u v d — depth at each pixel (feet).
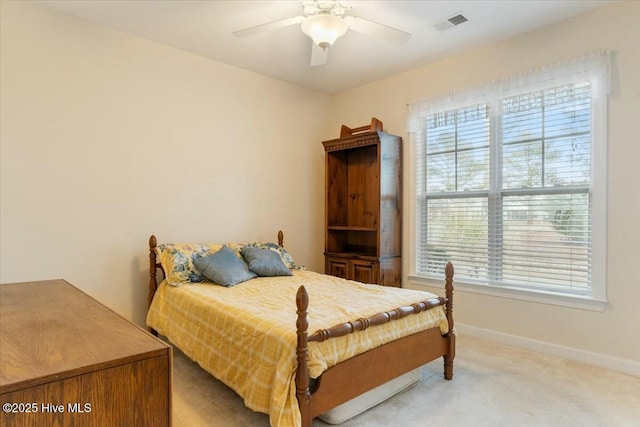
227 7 9.20
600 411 7.18
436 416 7.06
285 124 14.44
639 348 8.74
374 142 12.85
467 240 11.93
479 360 9.70
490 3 8.93
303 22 7.95
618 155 9.01
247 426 6.74
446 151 12.41
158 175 11.28
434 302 8.34
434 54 11.89
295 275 11.44
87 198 10.02
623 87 8.94
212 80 12.39
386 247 12.94
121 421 3.01
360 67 12.95
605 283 9.20
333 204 14.92
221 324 7.58
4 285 6.27
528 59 10.46
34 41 9.20
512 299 10.82
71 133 9.75
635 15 8.77
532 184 10.52
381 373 7.13
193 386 8.25
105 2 9.06
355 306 7.59
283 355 5.98
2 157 8.82
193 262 10.50
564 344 9.86
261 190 13.74
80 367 2.84
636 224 8.77
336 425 6.73
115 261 10.49
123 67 10.58
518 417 7.00
